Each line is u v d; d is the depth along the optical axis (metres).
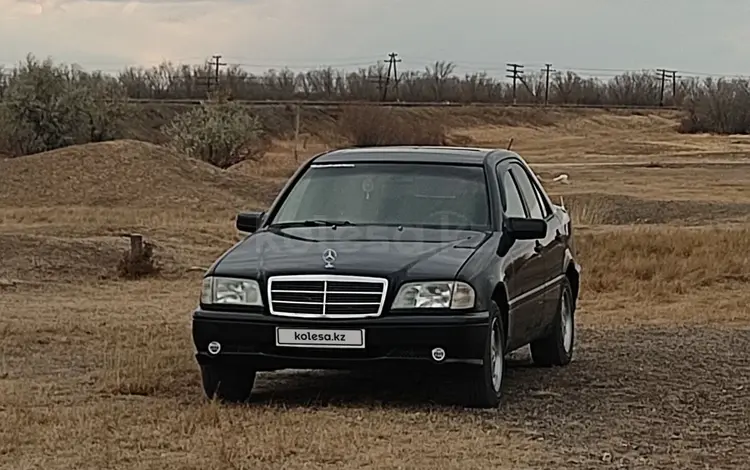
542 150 90.81
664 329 13.55
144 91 103.56
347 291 8.42
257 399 9.27
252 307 8.59
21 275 19.64
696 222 34.97
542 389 9.77
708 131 116.38
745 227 25.41
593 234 22.92
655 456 7.46
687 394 9.55
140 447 7.52
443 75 130.62
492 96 134.88
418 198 9.69
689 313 15.02
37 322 13.93
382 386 9.82
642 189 49.66
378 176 9.92
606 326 13.83
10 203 40.19
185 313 15.19
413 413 8.59
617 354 11.70
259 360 8.54
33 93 58.41
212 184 43.50
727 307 15.59
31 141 58.41
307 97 113.81
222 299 8.67
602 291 17.44
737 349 11.98
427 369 8.38
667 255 20.45
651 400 9.30
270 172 57.12
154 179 42.00
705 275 18.38
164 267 21.11
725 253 20.27
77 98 59.31
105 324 13.80
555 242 10.80
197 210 39.56
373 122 84.69
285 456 7.26
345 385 9.92
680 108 133.75
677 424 8.41
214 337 8.61
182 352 11.46
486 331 8.49
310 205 9.82
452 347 8.34
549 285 10.45
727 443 7.84
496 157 10.34
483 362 8.52
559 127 114.81
